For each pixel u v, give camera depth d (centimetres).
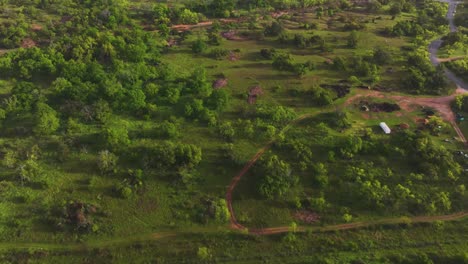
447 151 8425
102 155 7894
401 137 8900
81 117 9119
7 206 7231
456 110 9925
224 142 8775
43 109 8900
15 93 9562
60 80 9762
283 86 10756
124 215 7188
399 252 6688
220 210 7156
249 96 10250
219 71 11425
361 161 8269
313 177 7919
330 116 9556
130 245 6700
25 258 6431
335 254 6650
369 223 7144
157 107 9650
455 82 11206
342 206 7419
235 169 8131
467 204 7469
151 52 12044
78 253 6556
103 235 6850
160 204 7406
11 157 7981
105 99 9600
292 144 8544
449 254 6619
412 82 10731
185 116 9394
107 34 12225
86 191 7588
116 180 7812
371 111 9825
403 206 7375
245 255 6625
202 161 8256
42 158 8156
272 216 7269
